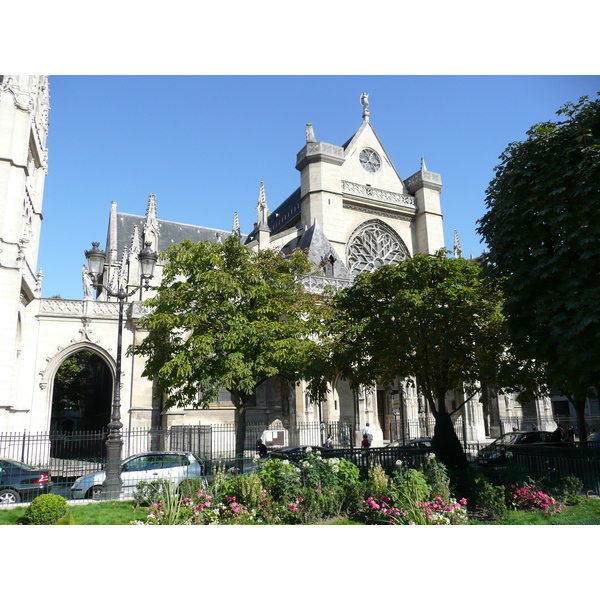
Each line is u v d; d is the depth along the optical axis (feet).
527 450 59.31
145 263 61.16
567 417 160.76
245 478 41.42
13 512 46.96
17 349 105.81
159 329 71.00
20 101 102.42
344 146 187.62
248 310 69.62
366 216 172.14
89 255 59.26
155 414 114.21
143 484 49.21
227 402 117.70
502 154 49.90
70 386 180.34
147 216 147.02
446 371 61.36
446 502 38.52
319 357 63.52
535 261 44.19
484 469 56.75
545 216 43.39
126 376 114.21
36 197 121.08
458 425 137.80
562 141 44.62
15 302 93.15
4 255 94.53
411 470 41.24
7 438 87.97
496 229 48.85
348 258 163.94
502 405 152.76
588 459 50.88
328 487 43.19
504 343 54.19
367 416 115.03
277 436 111.04
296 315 72.13
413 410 129.70
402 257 177.78
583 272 39.70
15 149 100.22
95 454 123.65
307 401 107.65
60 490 67.00
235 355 62.90
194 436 107.34
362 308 65.67
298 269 81.00
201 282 68.03
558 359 41.50
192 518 37.42
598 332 36.68
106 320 115.85
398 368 64.18
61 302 112.98
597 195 39.96
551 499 43.91
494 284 51.21
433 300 56.75
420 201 181.27
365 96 187.11
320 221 157.89
